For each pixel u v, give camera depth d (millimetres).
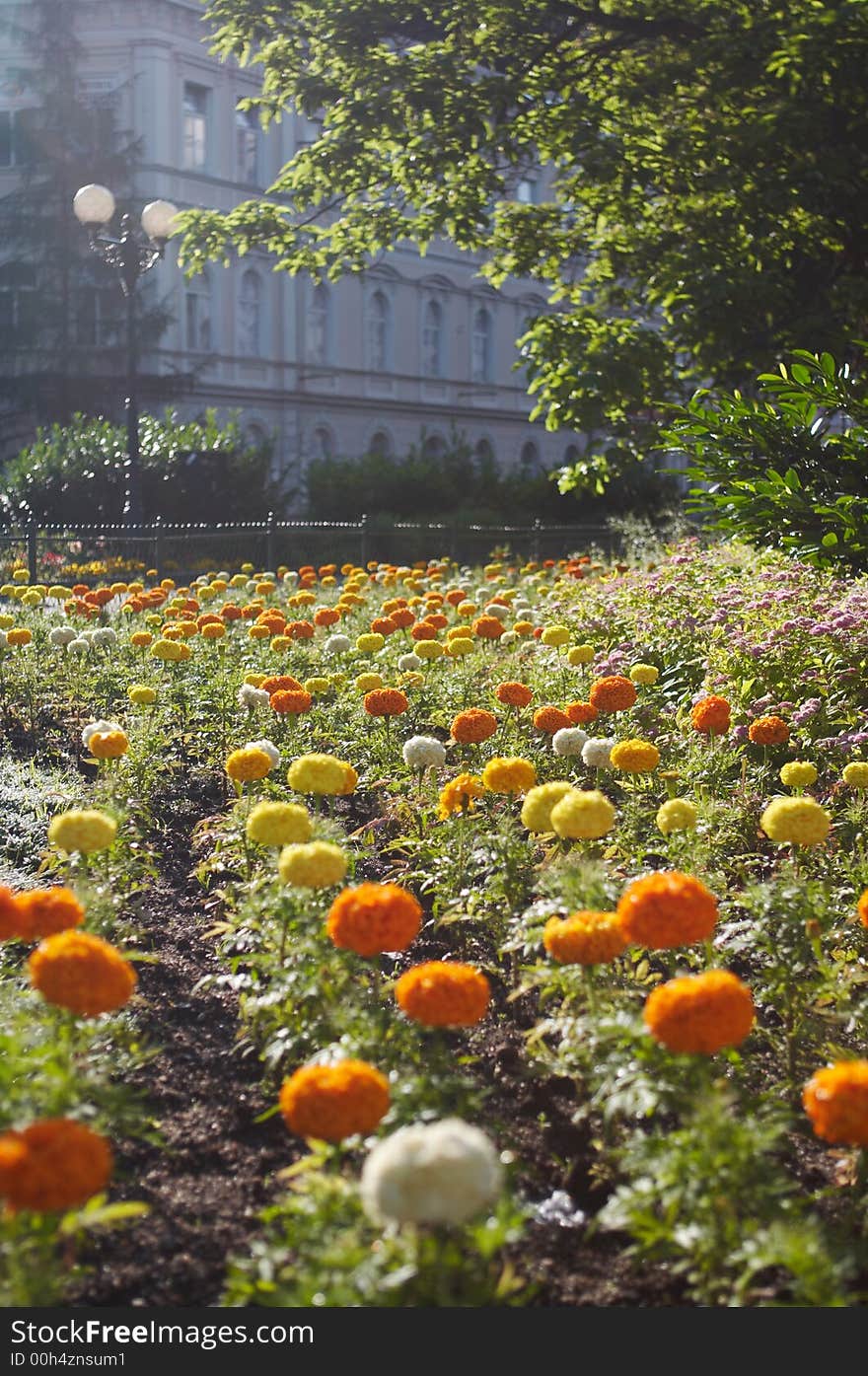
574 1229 2717
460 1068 3324
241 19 16531
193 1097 3260
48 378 30875
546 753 5656
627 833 4348
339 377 37562
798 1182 2859
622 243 16359
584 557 13773
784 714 5715
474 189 16094
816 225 14797
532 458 46281
